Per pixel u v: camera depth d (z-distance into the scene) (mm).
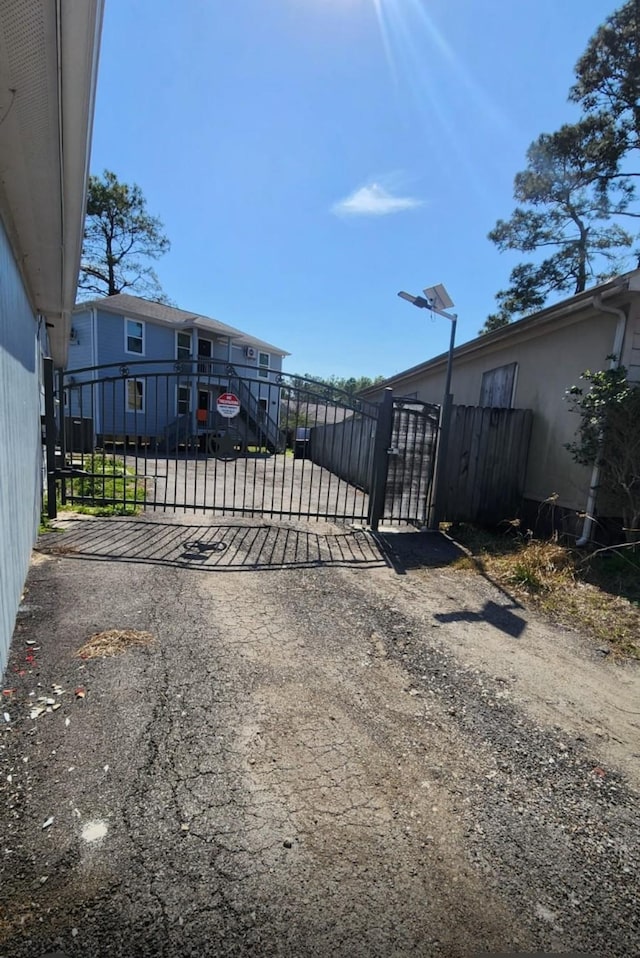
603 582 4367
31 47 1630
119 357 17297
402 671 2658
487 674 2691
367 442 8992
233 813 1594
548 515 6078
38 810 1553
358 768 1861
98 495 6957
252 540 5230
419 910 1302
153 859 1402
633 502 4879
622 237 17062
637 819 1699
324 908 1287
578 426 5578
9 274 2793
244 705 2219
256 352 22266
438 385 10414
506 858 1496
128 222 23938
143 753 1853
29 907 1239
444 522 6480
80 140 2186
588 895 1384
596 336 5410
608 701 2484
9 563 2559
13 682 2277
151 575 3875
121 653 2598
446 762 1935
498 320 20422
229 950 1165
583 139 15953
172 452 15852
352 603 3637
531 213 17969
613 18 14328
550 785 1845
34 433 4414
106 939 1174
